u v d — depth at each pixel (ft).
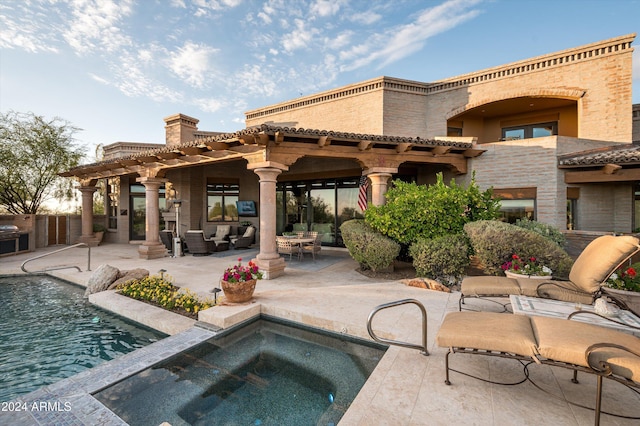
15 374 11.42
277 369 10.55
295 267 26.96
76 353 13.01
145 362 10.59
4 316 16.97
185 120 46.80
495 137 41.73
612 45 30.01
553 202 26.96
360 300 16.30
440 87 38.99
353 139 24.20
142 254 32.65
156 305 16.90
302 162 42.11
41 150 44.50
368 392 8.25
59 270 26.22
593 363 6.56
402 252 25.79
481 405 7.64
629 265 15.75
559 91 32.32
